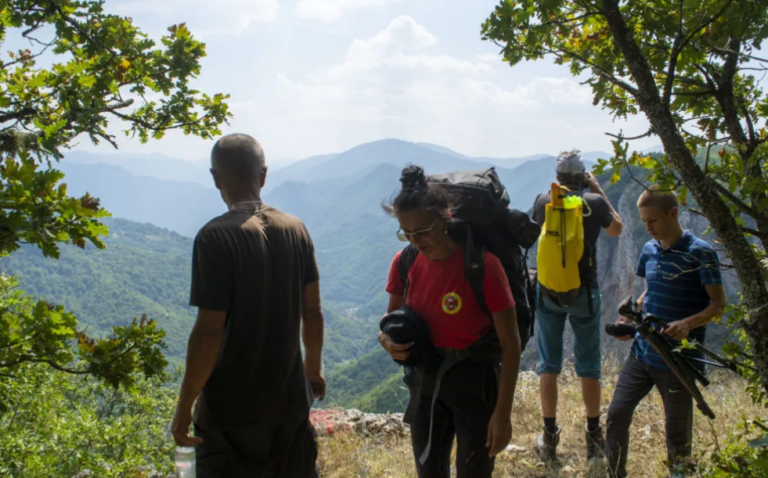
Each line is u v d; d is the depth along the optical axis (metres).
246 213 2.90
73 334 2.21
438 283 2.97
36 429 5.85
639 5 2.27
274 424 2.85
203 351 2.64
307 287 3.13
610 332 4.09
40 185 1.90
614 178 2.08
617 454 4.02
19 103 4.36
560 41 2.62
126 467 5.93
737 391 5.68
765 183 1.92
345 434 5.80
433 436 3.08
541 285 4.39
